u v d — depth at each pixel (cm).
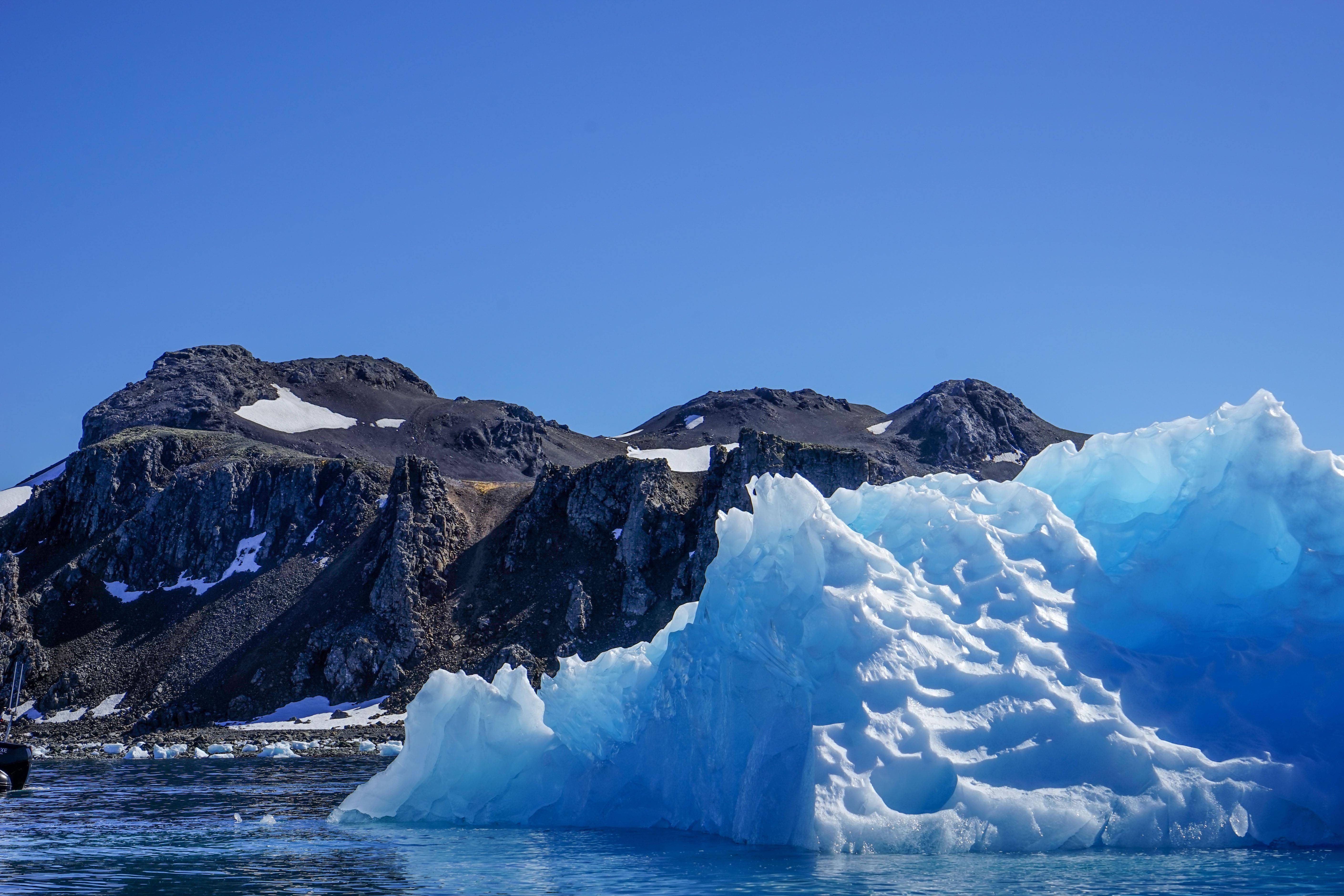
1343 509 2097
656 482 8931
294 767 5156
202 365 15812
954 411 15338
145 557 9681
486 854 2119
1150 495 2433
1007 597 2123
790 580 2150
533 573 8700
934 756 1903
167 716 7800
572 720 2644
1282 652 2025
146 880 1928
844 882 1672
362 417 16338
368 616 8400
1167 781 1908
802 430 16962
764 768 2066
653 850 2083
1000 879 1670
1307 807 1902
